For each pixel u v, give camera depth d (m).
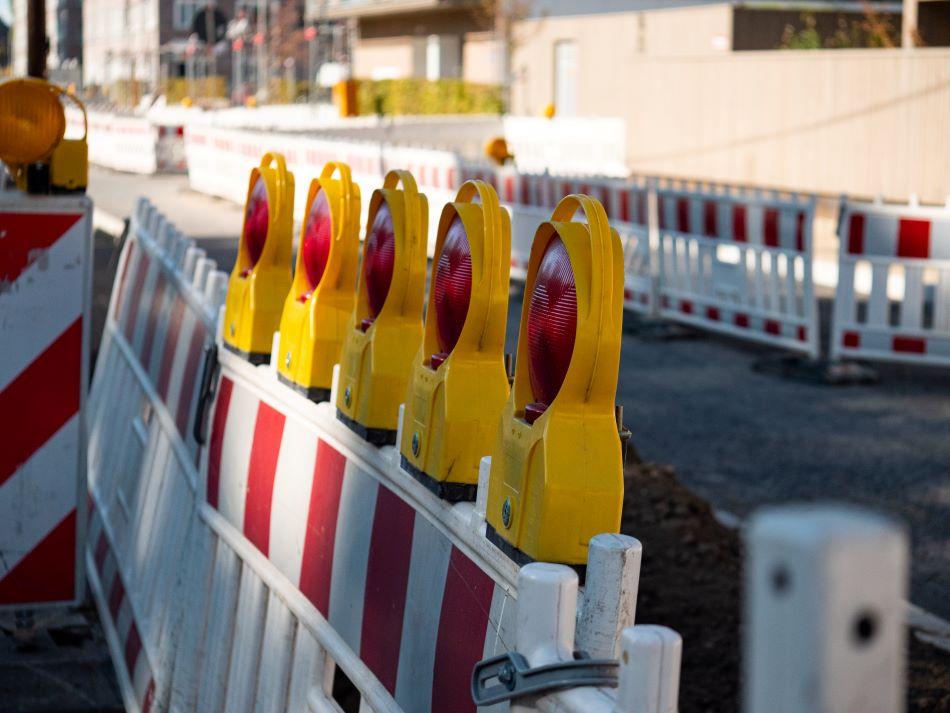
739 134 21.30
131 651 4.20
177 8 76.50
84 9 91.56
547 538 1.86
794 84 20.09
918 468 8.13
